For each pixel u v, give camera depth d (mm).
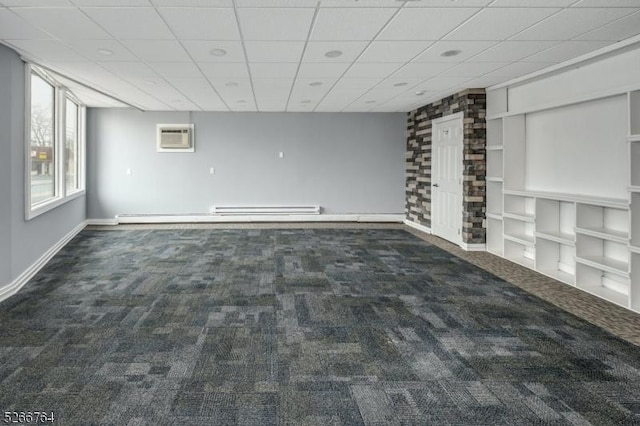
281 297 3744
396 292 3908
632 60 3676
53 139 5734
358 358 2564
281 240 6520
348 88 5719
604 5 2830
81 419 1923
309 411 2002
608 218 3926
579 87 4293
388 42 3625
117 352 2621
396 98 6582
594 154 4086
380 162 8508
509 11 2941
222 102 7008
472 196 5715
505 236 5219
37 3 2770
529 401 2092
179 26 3229
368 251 5734
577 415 1970
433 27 3264
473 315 3314
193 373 2359
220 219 8234
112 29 3285
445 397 2131
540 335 2920
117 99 6727
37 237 4676
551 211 4629
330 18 3076
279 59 4195
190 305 3518
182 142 8039
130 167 8031
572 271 4484
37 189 5031
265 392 2170
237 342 2785
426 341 2816
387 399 2109
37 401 2066
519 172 5184
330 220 8461
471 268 4809
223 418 1941
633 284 3396
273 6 2854
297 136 8352
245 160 8273
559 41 3578
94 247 5906
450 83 5336
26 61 4137
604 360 2539
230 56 4086
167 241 6383
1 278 3664
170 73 4812
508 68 4508
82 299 3654
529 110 4719
